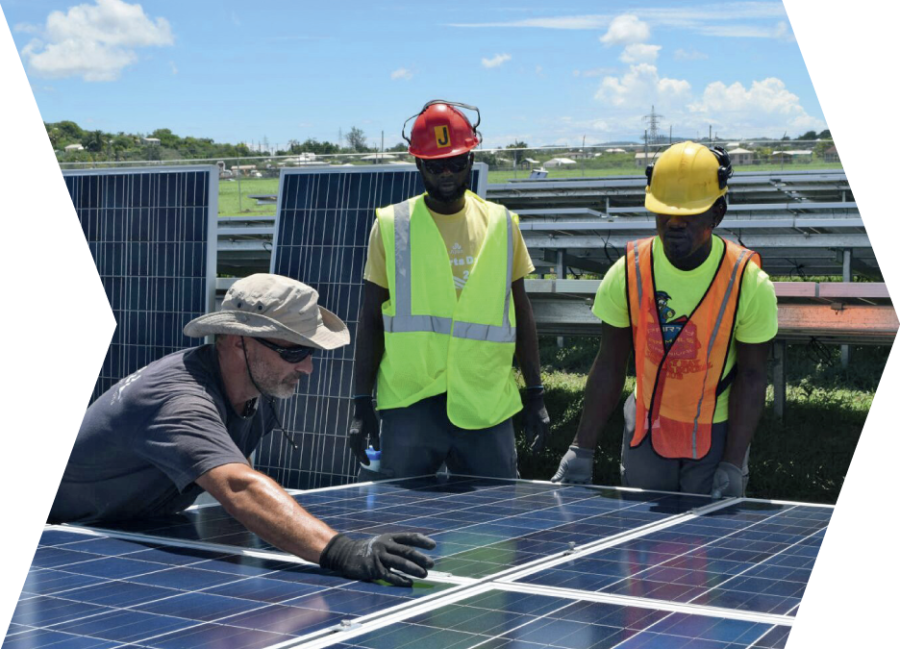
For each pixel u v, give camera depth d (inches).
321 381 293.7
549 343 653.3
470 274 200.4
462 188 200.1
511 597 98.0
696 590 100.3
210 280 331.9
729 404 185.5
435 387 199.6
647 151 842.2
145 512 142.9
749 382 181.9
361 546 107.4
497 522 139.3
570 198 746.8
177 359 135.7
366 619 89.4
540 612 92.1
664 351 183.3
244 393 136.9
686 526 136.9
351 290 294.0
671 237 174.7
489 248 201.2
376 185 297.3
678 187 173.8
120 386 135.9
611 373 193.8
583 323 358.0
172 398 128.5
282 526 112.7
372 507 151.4
